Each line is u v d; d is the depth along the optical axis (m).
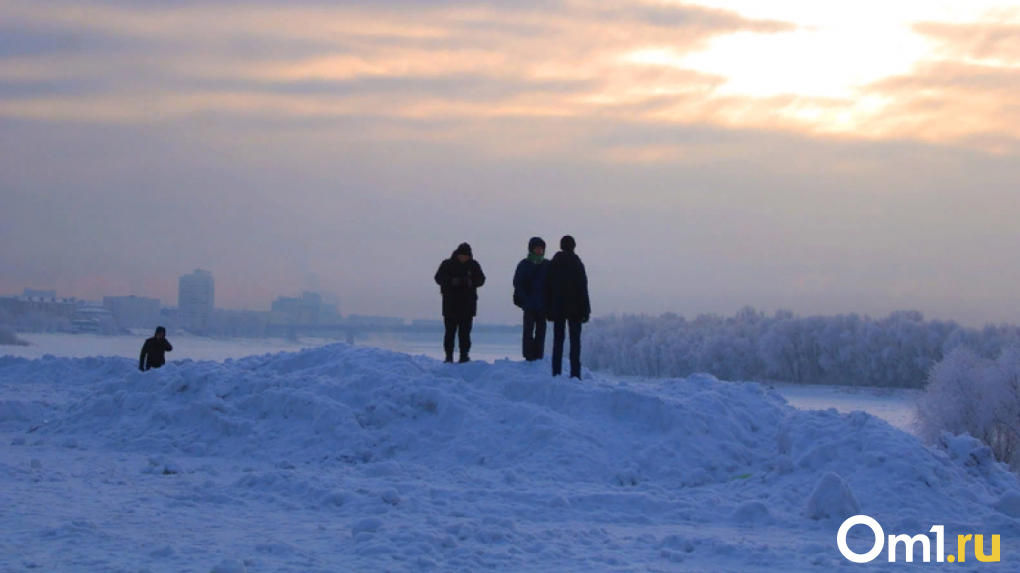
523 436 11.91
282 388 13.97
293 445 12.63
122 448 13.35
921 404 46.62
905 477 9.80
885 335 81.00
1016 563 7.28
